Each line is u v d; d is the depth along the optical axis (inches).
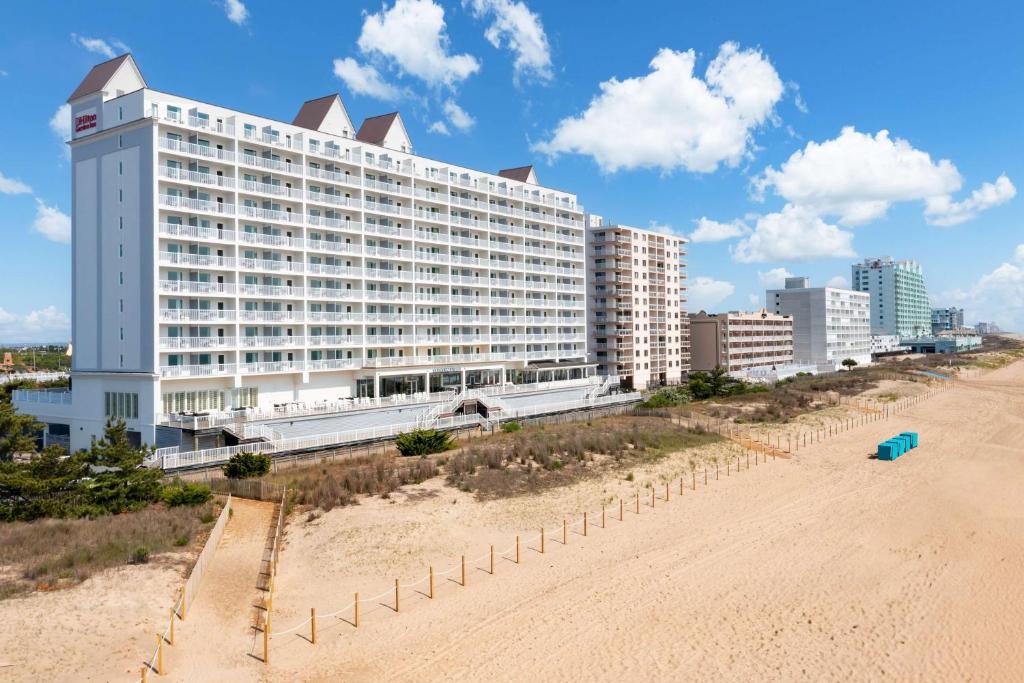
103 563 1194.0
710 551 1469.0
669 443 2556.6
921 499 1902.1
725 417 3388.3
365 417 2765.7
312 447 2331.4
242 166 2620.6
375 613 1152.8
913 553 1466.5
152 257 2369.6
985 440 2893.7
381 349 3255.4
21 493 1476.4
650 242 5423.2
